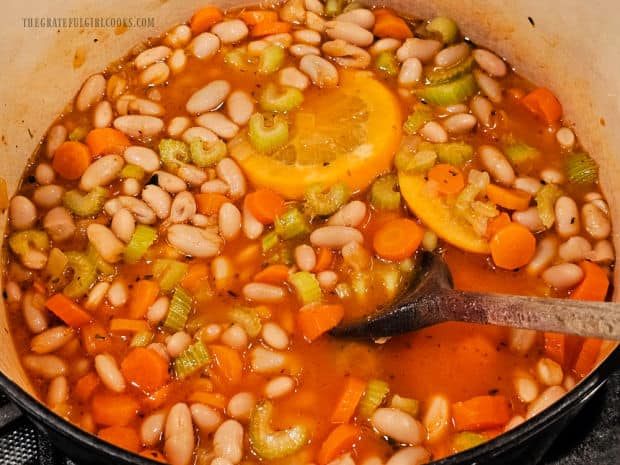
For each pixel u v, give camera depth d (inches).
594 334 10.3
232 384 12.6
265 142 14.4
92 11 15.4
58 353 12.9
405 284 13.2
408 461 11.8
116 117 15.1
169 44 16.2
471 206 13.7
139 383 12.4
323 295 13.3
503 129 15.0
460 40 16.4
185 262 13.6
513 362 12.7
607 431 12.5
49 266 13.5
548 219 13.8
